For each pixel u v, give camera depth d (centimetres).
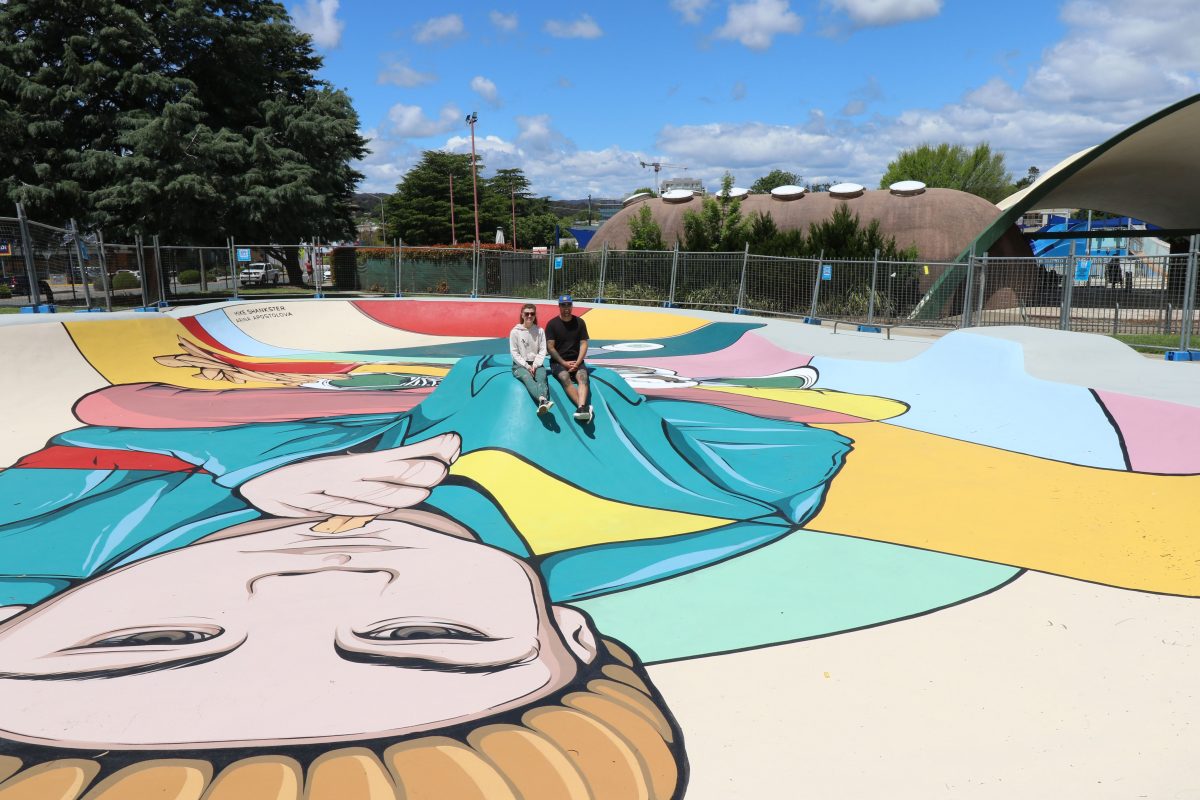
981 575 511
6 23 2342
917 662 405
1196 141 1928
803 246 2006
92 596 486
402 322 1944
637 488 676
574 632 438
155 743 340
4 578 515
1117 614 454
